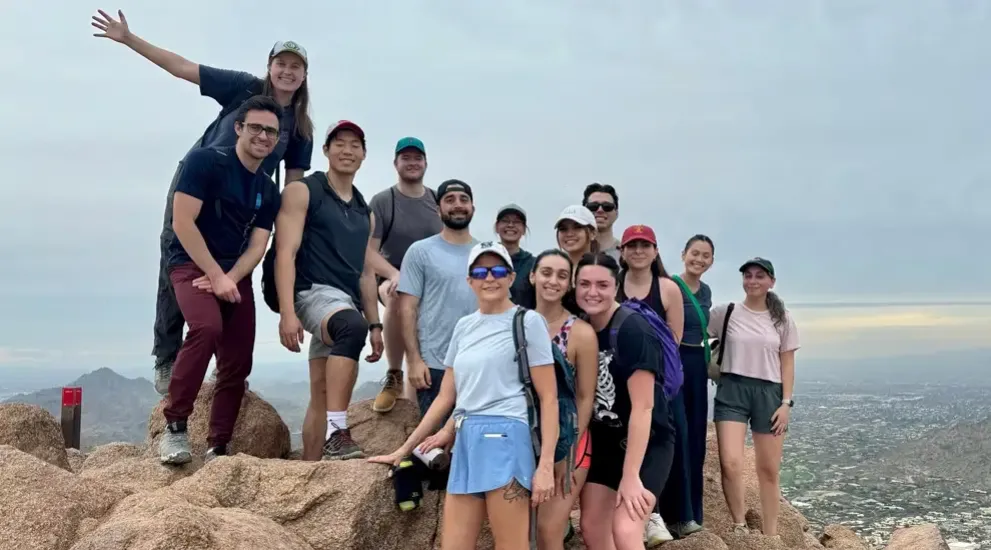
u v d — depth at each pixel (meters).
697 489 6.56
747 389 7.34
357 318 6.21
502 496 4.22
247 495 5.23
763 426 7.28
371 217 7.30
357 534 5.13
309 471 5.36
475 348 4.51
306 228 6.56
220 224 5.95
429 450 5.00
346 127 6.59
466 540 4.41
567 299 5.10
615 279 4.90
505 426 4.30
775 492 7.39
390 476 5.46
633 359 4.74
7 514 4.38
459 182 6.52
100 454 7.00
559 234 6.14
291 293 6.25
